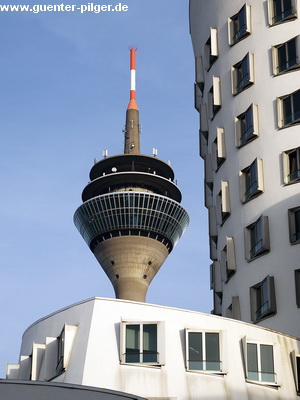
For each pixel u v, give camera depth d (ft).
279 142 188.44
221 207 197.47
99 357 139.95
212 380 143.33
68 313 149.38
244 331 151.12
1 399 90.94
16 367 161.58
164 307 146.82
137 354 141.18
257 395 146.10
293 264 176.35
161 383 140.15
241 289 184.55
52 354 148.46
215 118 208.03
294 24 196.65
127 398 93.04
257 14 202.80
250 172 191.52
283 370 152.66
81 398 91.91
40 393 91.76
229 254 189.06
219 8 213.66
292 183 183.52
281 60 195.72
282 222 181.37
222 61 208.44
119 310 144.97
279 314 173.88
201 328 146.92
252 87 197.77
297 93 190.29
